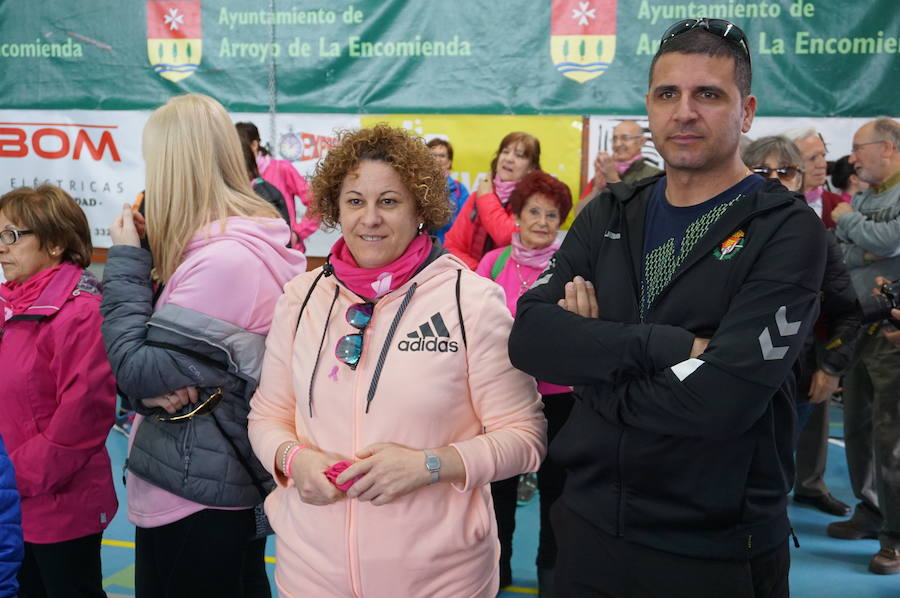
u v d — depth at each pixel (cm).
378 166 151
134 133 521
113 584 299
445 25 485
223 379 179
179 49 510
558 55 476
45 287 205
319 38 496
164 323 172
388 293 154
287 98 504
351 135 157
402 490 141
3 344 207
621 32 469
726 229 139
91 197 530
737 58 138
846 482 419
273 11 498
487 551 158
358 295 156
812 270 134
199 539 179
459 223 417
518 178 443
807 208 138
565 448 154
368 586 149
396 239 153
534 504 394
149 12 509
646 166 470
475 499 156
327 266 163
